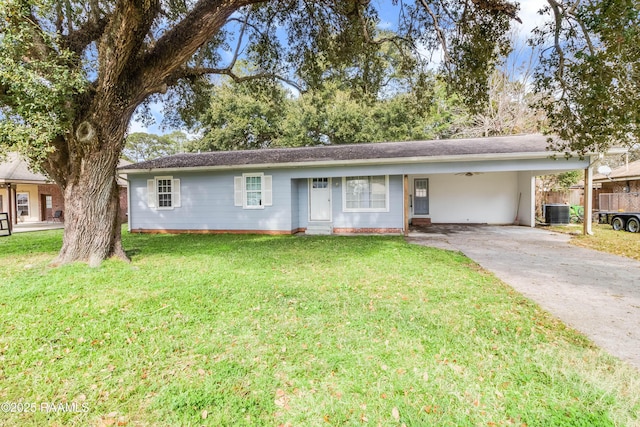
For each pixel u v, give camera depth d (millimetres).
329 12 7480
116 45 5379
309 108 20891
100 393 2395
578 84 4859
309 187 12414
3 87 5062
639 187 15242
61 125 5375
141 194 13000
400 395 2326
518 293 4602
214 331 3383
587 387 2371
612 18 3680
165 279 5426
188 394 2348
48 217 19562
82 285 5055
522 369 2629
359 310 3924
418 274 5602
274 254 7590
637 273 5746
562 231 11688
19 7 4449
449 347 2998
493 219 14461
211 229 12477
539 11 5238
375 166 10805
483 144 11422
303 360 2801
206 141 22688
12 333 3352
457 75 6684
